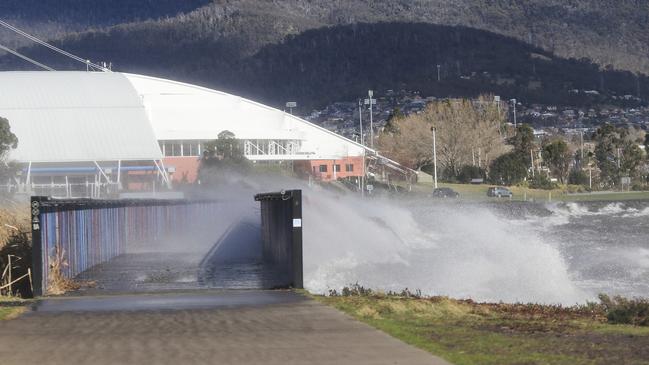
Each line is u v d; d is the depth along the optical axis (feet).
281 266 103.96
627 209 307.17
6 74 426.10
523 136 500.33
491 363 43.21
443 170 482.28
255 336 53.06
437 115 519.60
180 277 101.30
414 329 56.29
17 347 49.62
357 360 44.29
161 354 46.78
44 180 370.32
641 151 506.07
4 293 86.89
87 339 52.44
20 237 104.94
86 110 390.21
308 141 476.54
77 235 105.09
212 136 422.41
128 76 486.38
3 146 330.34
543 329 56.70
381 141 508.53
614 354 45.98
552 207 297.74
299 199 87.97
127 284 94.17
